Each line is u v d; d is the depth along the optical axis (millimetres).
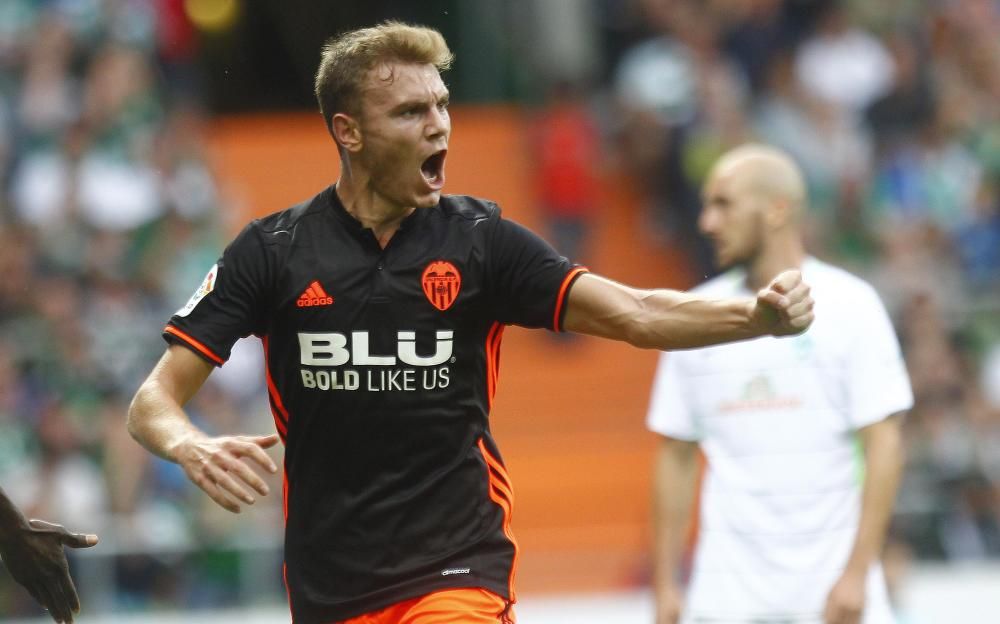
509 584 13836
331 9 54125
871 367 17938
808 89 46219
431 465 13648
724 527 18484
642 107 46938
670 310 13133
